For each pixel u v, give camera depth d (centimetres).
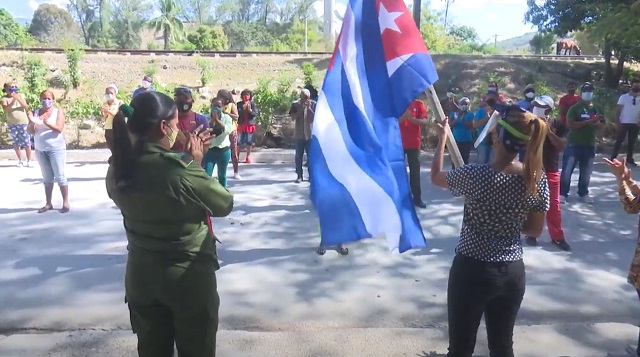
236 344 423
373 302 496
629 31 1358
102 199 874
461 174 298
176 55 2230
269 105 1480
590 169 863
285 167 1175
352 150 350
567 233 706
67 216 773
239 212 792
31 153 1259
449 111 1052
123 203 277
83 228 718
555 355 411
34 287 526
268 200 866
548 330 448
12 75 1925
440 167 317
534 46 4847
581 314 478
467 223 304
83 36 6700
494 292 299
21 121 1149
